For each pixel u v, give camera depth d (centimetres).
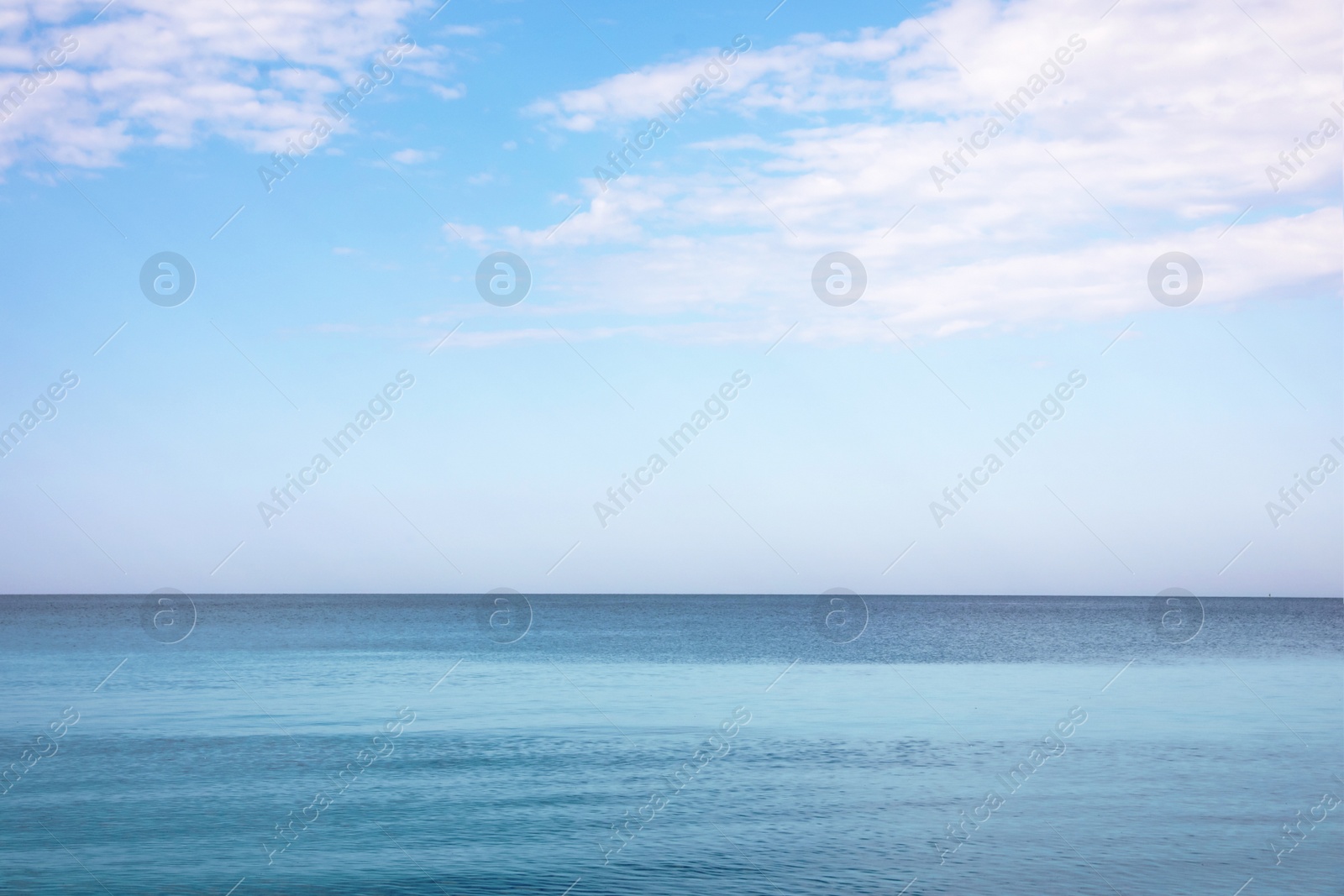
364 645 6931
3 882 1566
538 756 2641
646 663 5525
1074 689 4228
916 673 4944
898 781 2306
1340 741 2828
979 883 1563
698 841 1806
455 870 1642
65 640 7138
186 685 4228
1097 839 1812
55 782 2286
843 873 1619
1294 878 1591
